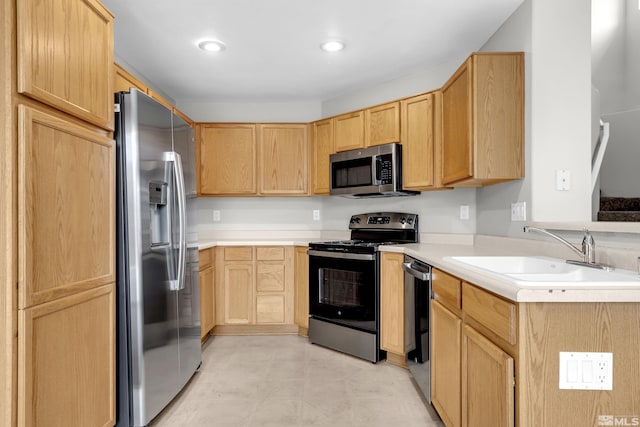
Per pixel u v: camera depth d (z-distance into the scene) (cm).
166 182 220
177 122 240
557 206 216
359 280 304
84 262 160
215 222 417
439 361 200
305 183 389
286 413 219
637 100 257
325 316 328
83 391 160
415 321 243
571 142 217
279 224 419
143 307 192
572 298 113
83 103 161
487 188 278
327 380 263
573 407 115
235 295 363
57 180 144
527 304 115
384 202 364
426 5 228
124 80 242
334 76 342
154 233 217
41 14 136
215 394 242
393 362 294
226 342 345
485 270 152
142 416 191
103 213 175
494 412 131
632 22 260
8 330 124
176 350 230
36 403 133
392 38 270
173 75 338
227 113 414
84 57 162
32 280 131
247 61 308
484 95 222
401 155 314
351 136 351
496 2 226
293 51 290
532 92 217
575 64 216
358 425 206
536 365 115
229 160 389
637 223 143
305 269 355
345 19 244
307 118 415
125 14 235
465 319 163
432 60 308
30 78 130
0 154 124
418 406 227
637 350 114
